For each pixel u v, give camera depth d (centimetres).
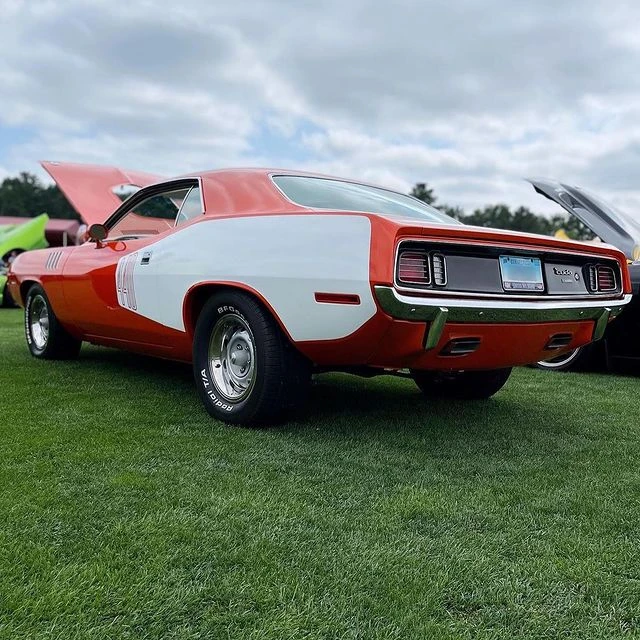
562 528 213
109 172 889
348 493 236
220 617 156
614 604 169
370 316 251
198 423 320
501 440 315
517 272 279
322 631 152
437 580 176
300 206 303
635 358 503
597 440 322
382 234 249
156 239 370
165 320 356
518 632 155
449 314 255
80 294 434
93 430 301
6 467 248
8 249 1477
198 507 217
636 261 507
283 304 283
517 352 297
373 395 411
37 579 168
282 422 318
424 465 271
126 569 175
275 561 182
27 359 506
